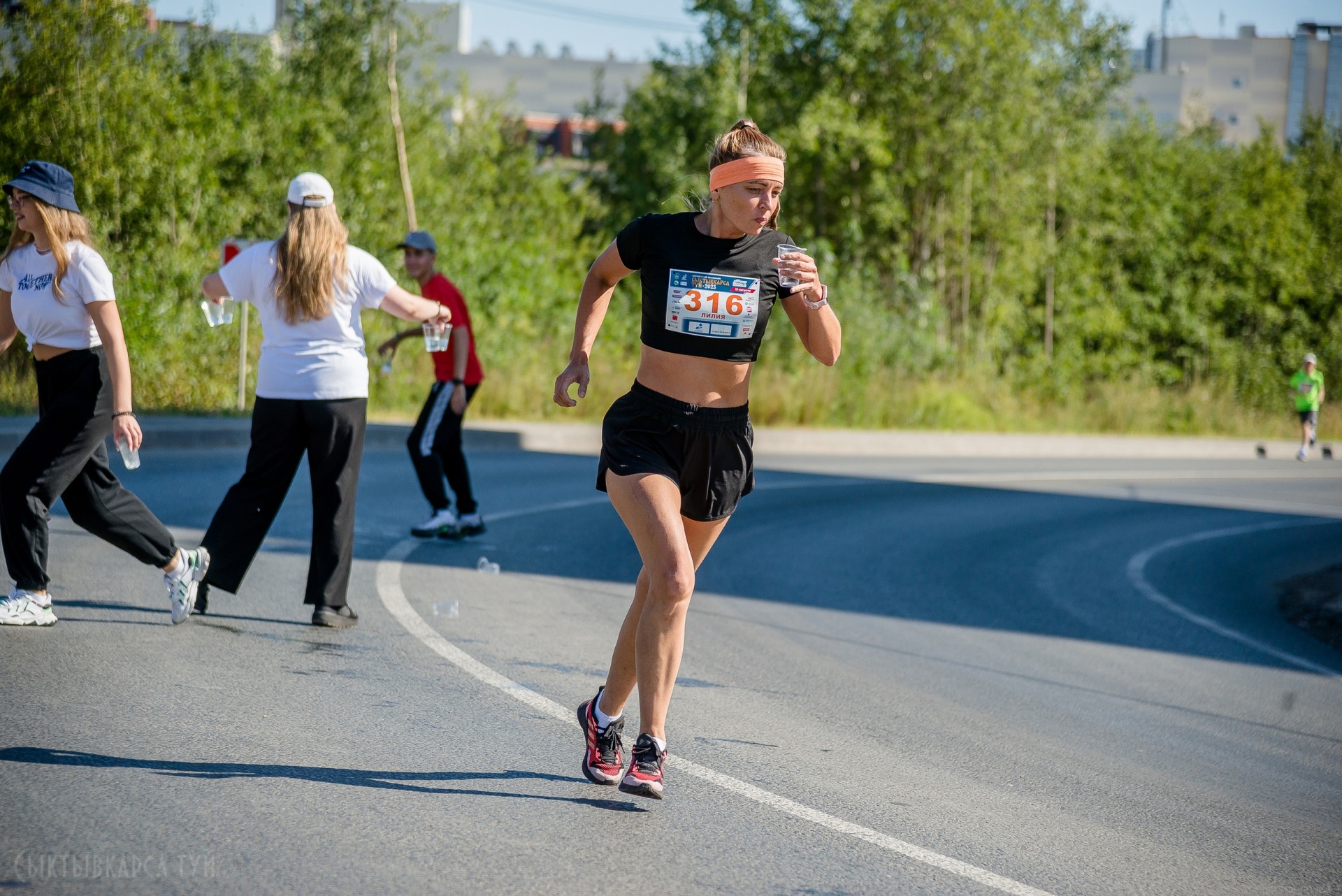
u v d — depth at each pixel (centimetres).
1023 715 1009
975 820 732
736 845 655
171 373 3116
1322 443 5566
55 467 952
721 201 662
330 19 4762
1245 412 6128
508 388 3684
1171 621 1520
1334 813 820
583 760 741
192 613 1070
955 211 5650
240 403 3044
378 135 4772
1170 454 4725
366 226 4303
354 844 613
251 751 739
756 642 1198
